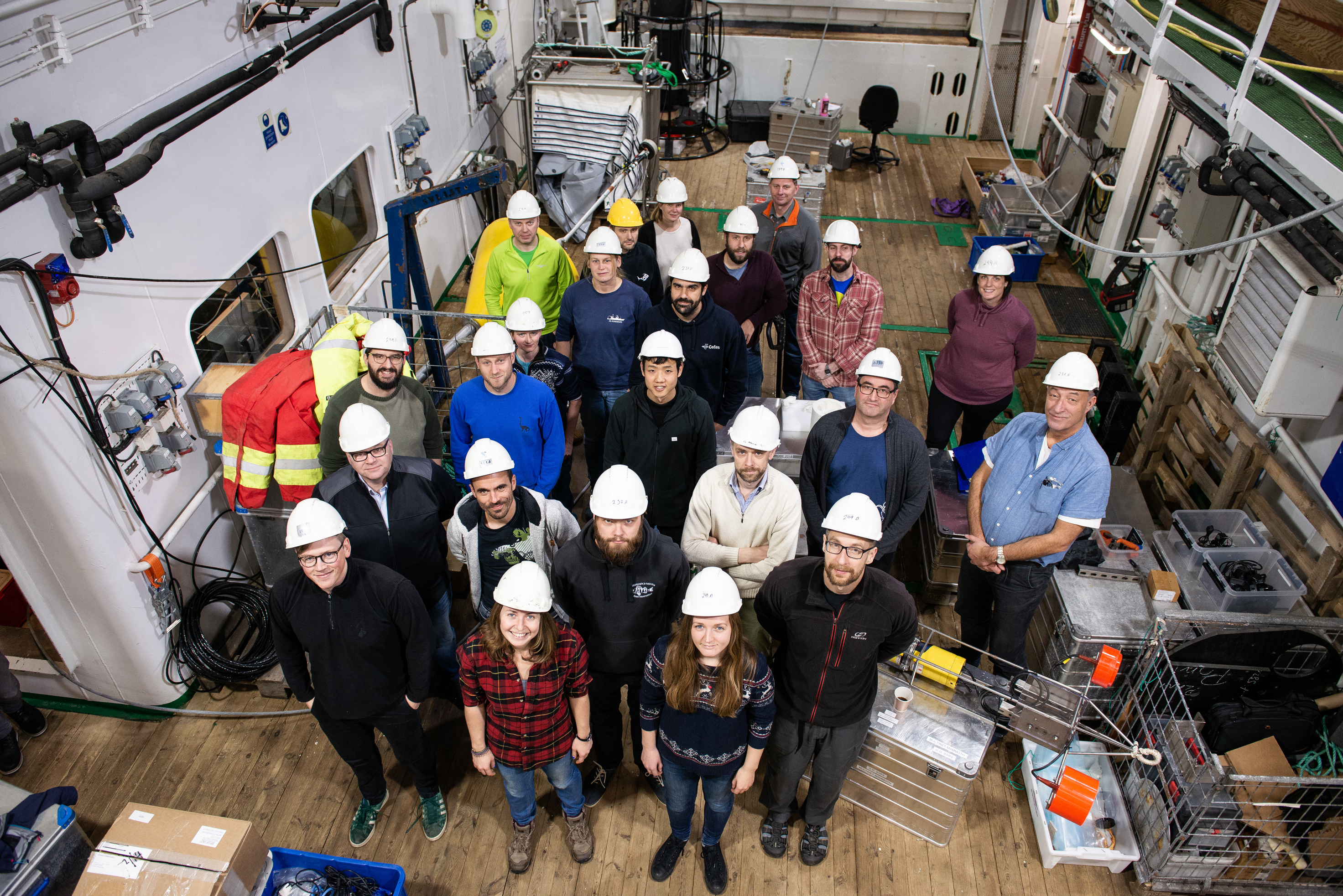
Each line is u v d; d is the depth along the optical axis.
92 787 3.55
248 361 4.54
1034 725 3.17
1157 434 4.98
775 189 5.16
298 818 3.44
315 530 2.51
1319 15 3.18
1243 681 3.50
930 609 4.40
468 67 7.47
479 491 2.93
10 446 2.98
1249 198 3.60
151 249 3.45
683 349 4.11
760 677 2.57
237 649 4.11
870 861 3.31
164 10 3.43
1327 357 3.56
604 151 7.97
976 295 4.48
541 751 2.84
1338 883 3.13
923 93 10.74
